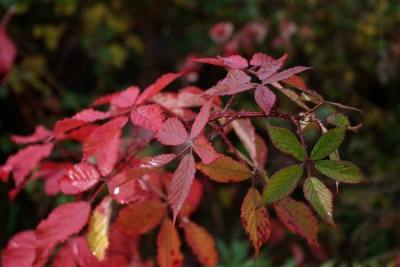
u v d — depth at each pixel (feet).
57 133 3.55
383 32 12.08
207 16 11.44
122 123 3.26
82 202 3.68
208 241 4.05
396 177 10.95
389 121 11.85
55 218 3.60
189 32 11.28
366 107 11.96
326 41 11.88
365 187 10.94
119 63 10.46
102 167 3.79
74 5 10.16
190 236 4.07
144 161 2.84
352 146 11.57
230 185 10.68
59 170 4.83
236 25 11.41
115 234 4.73
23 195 9.71
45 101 10.28
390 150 11.85
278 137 2.84
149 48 11.15
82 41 10.38
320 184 2.79
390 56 11.86
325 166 2.82
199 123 2.94
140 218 3.89
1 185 9.78
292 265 8.84
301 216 3.22
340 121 3.00
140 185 3.75
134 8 10.85
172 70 11.13
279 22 11.19
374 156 11.55
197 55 10.46
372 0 12.14
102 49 10.41
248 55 10.63
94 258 4.06
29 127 10.23
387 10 12.09
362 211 10.50
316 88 12.01
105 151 3.84
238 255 8.54
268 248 10.31
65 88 10.59
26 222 9.58
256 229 3.14
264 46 10.94
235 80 3.00
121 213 3.86
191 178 2.77
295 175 2.78
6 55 8.14
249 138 3.92
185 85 10.72
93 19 10.41
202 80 11.19
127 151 4.12
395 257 9.41
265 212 3.18
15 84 9.73
